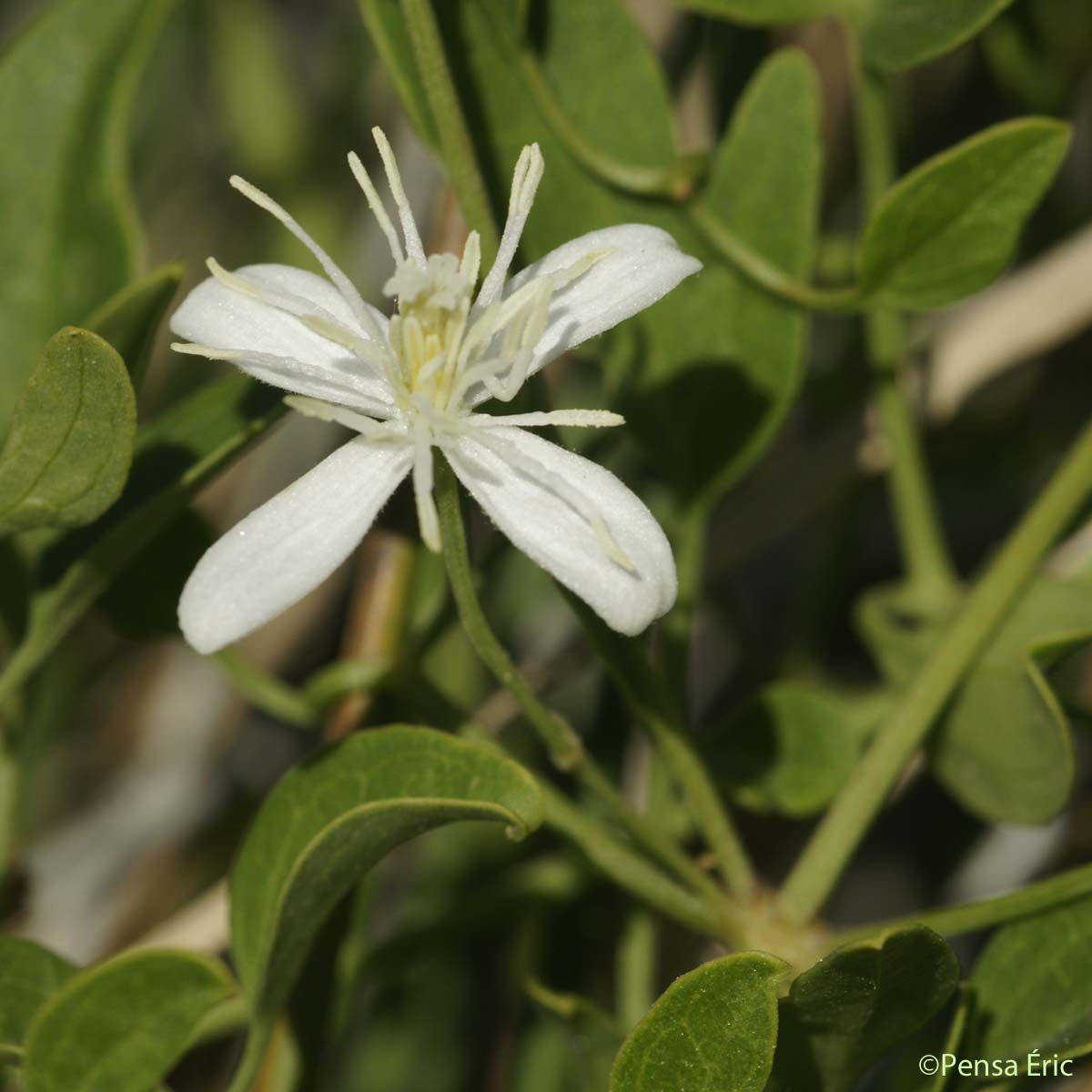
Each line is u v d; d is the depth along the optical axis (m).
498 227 0.23
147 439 0.22
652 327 0.24
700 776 0.23
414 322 0.22
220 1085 0.26
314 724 0.24
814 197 0.23
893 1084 0.23
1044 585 0.24
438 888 0.26
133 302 0.22
